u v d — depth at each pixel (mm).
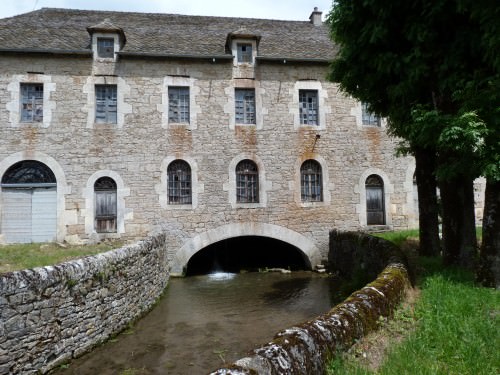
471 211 6938
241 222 11914
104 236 11203
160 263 9602
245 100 12453
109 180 11500
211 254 14258
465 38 5781
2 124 10945
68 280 5434
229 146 12039
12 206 11008
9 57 11102
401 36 6473
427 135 5926
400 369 3131
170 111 12039
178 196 11852
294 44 13609
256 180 12266
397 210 12883
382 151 12938
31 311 4812
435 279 5906
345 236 10695
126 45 12070
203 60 12133
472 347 3480
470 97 5492
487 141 5309
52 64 11336
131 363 5457
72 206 11125
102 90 11750
